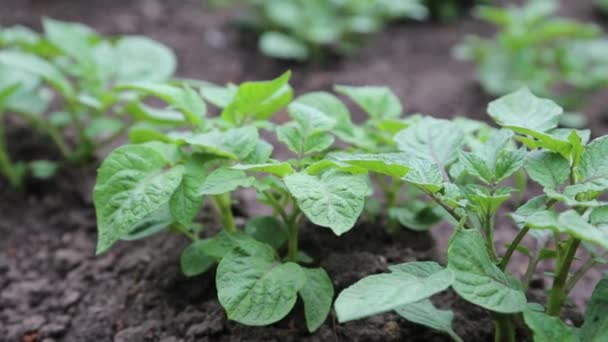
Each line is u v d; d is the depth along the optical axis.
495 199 0.72
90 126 1.00
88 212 0.98
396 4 1.58
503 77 1.35
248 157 0.78
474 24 1.77
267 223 0.83
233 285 0.73
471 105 1.32
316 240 0.86
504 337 0.73
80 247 0.93
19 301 0.87
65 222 0.97
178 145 0.80
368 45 1.61
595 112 1.33
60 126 1.07
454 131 0.80
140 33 1.54
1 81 1.03
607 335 0.71
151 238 0.91
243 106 0.82
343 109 0.85
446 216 0.84
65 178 1.02
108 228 0.74
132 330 0.81
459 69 1.49
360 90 0.89
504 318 0.73
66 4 1.62
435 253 0.86
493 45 1.48
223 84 1.39
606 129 1.26
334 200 0.71
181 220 0.75
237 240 0.78
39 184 1.02
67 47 1.02
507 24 1.46
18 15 1.54
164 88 0.83
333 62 1.52
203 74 1.42
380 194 1.00
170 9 1.68
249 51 1.55
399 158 0.74
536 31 1.40
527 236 0.95
